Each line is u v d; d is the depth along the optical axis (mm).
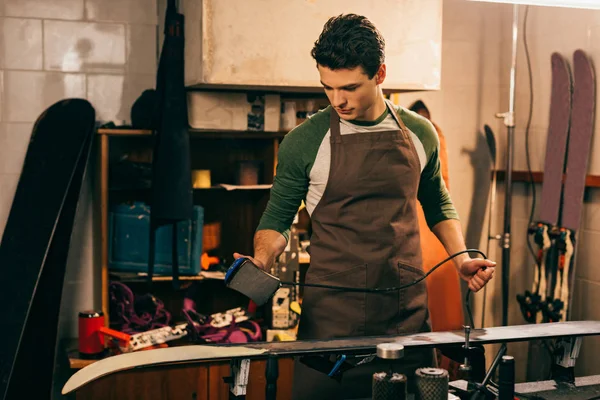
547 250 3760
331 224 2338
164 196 3408
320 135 2314
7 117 3562
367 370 2188
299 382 2242
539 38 4031
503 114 3992
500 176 4332
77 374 1693
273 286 1924
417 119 2381
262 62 3225
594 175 3615
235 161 3748
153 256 3480
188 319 3535
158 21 3730
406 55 3385
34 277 3193
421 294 2371
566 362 2053
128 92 3717
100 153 3465
